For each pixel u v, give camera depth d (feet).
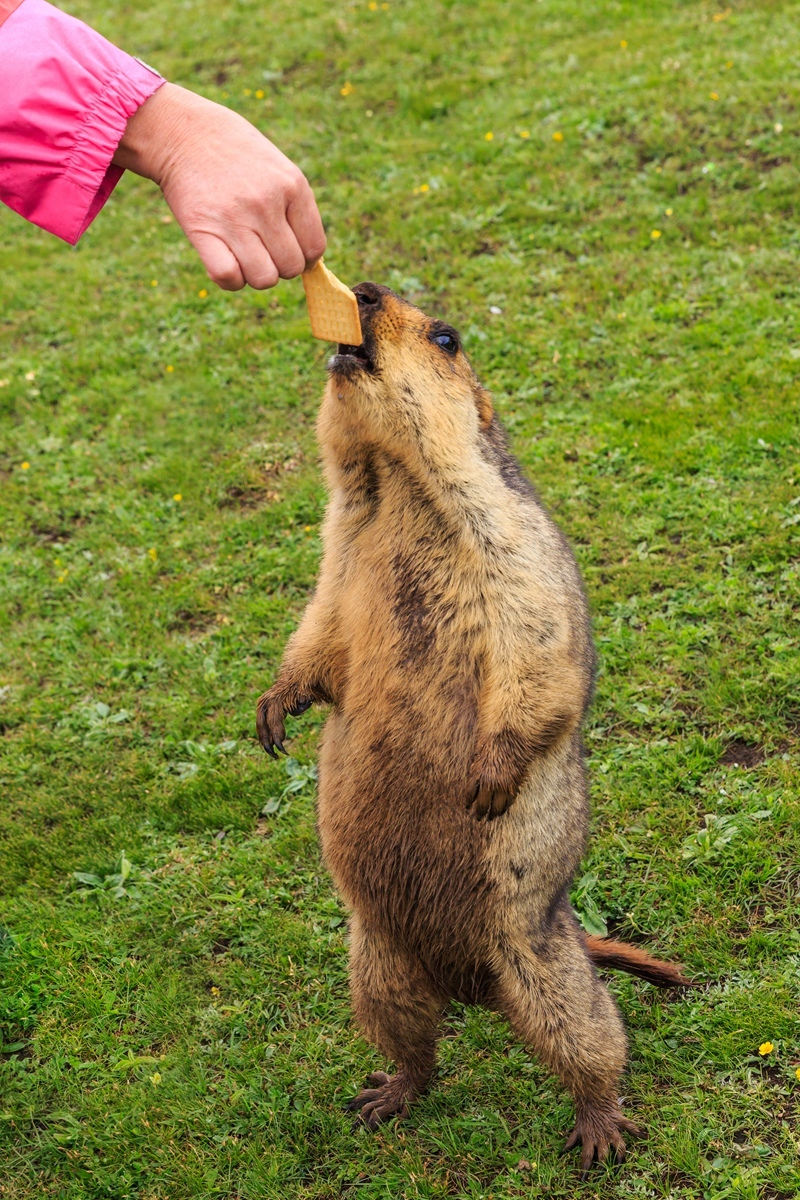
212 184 8.14
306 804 19.33
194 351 33.45
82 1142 14.39
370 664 12.41
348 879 12.92
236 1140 14.15
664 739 18.92
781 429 24.98
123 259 39.68
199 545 26.22
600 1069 12.71
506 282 32.60
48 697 22.90
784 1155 12.68
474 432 12.42
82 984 16.66
